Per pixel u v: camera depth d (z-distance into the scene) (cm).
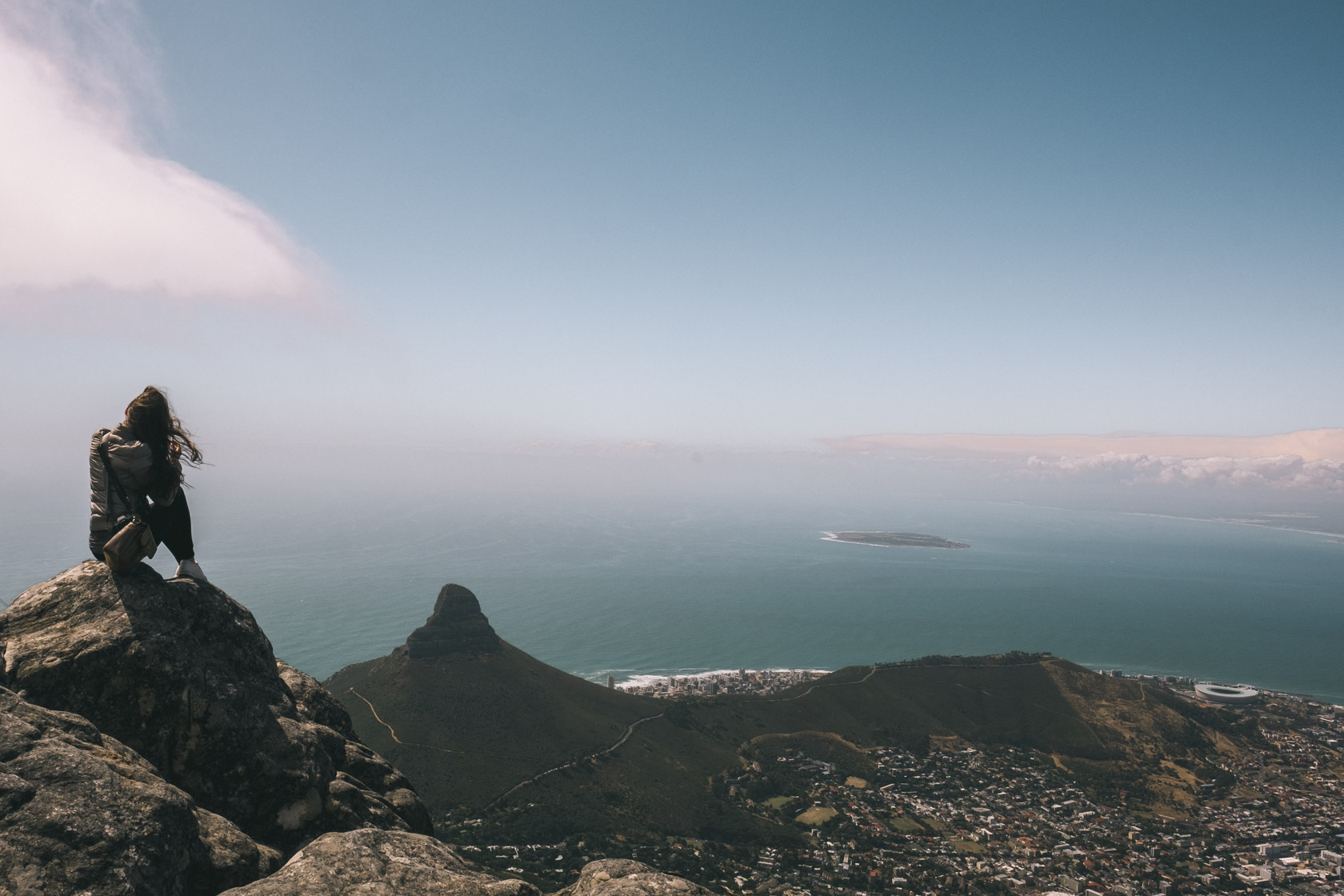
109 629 839
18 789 600
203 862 705
